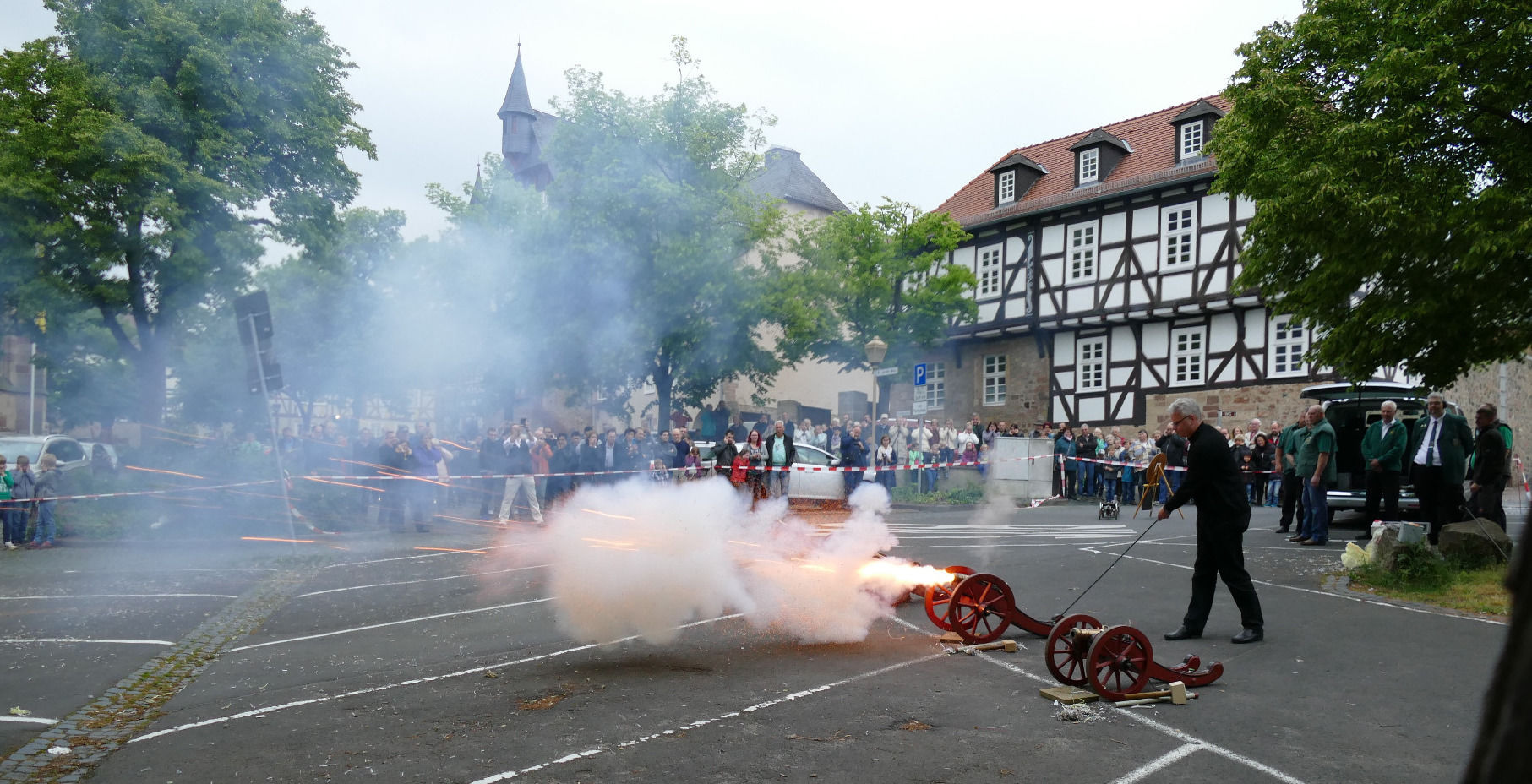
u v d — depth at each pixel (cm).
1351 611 838
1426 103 982
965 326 3369
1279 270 1182
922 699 604
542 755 511
